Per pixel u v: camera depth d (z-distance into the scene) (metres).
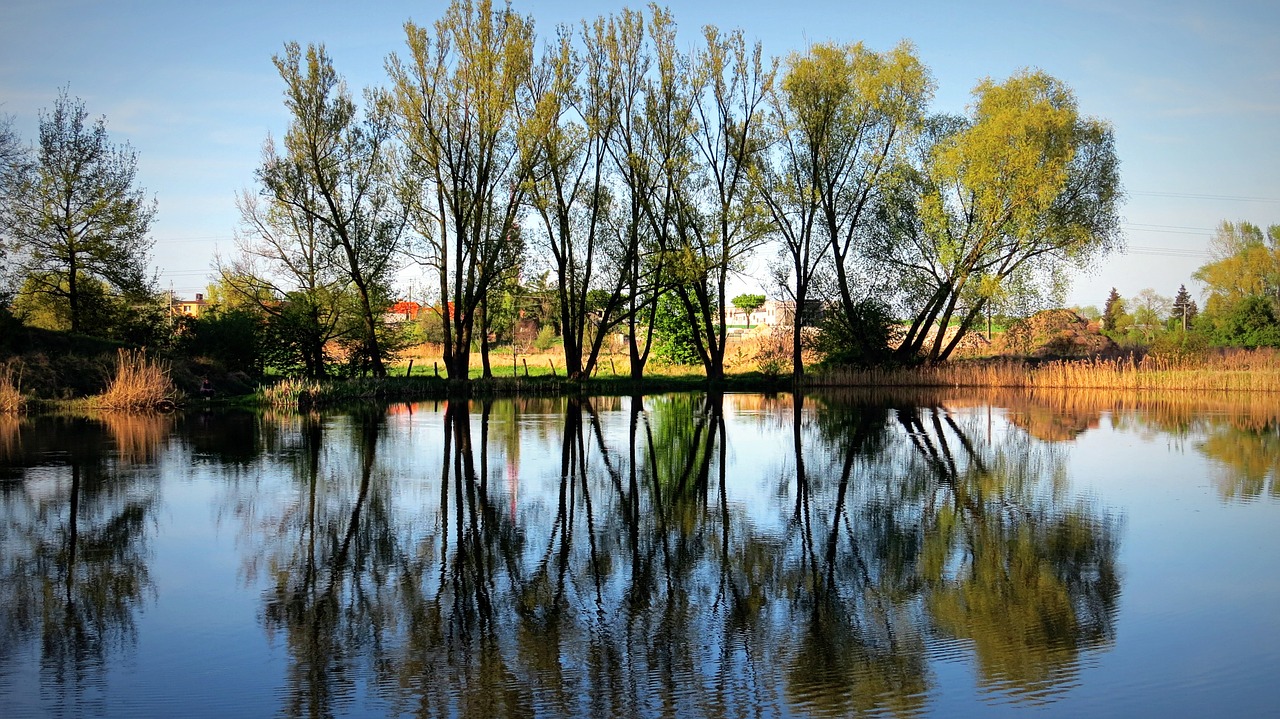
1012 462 18.31
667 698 6.92
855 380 42.53
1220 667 7.52
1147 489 15.27
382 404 33.06
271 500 14.16
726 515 13.32
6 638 8.15
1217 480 16.14
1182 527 12.46
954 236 40.34
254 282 38.12
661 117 40.06
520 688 7.10
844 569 10.48
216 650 7.88
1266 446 20.56
